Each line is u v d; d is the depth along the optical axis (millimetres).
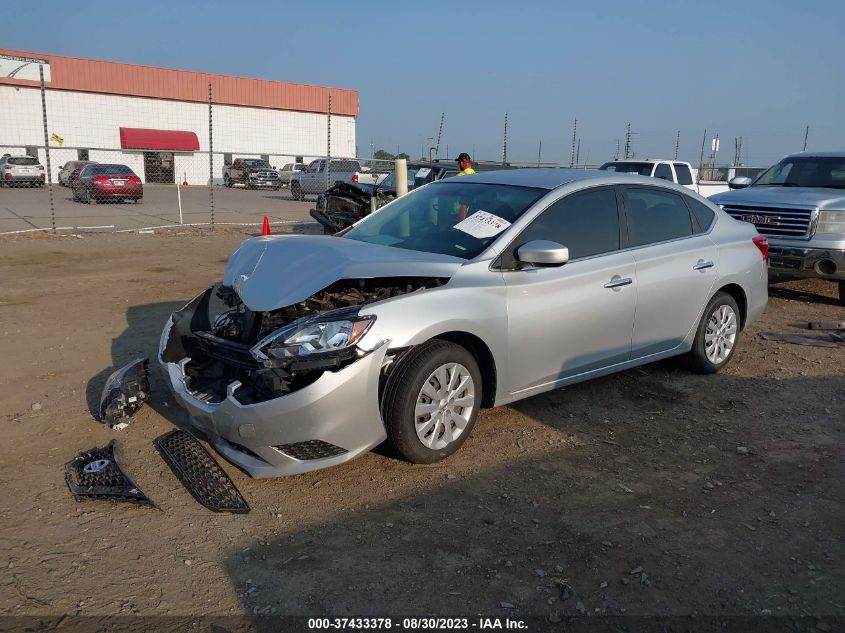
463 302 3996
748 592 3002
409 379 3809
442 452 4059
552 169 5367
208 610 2818
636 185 5203
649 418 4895
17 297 8172
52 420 4590
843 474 4109
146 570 3062
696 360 5680
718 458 4293
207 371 4227
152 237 14422
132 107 41250
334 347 3570
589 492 3838
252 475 3738
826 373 5949
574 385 5508
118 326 6926
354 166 27203
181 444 4215
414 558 3195
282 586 2980
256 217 20250
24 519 3436
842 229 8297
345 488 3814
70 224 16766
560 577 3074
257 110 45312
